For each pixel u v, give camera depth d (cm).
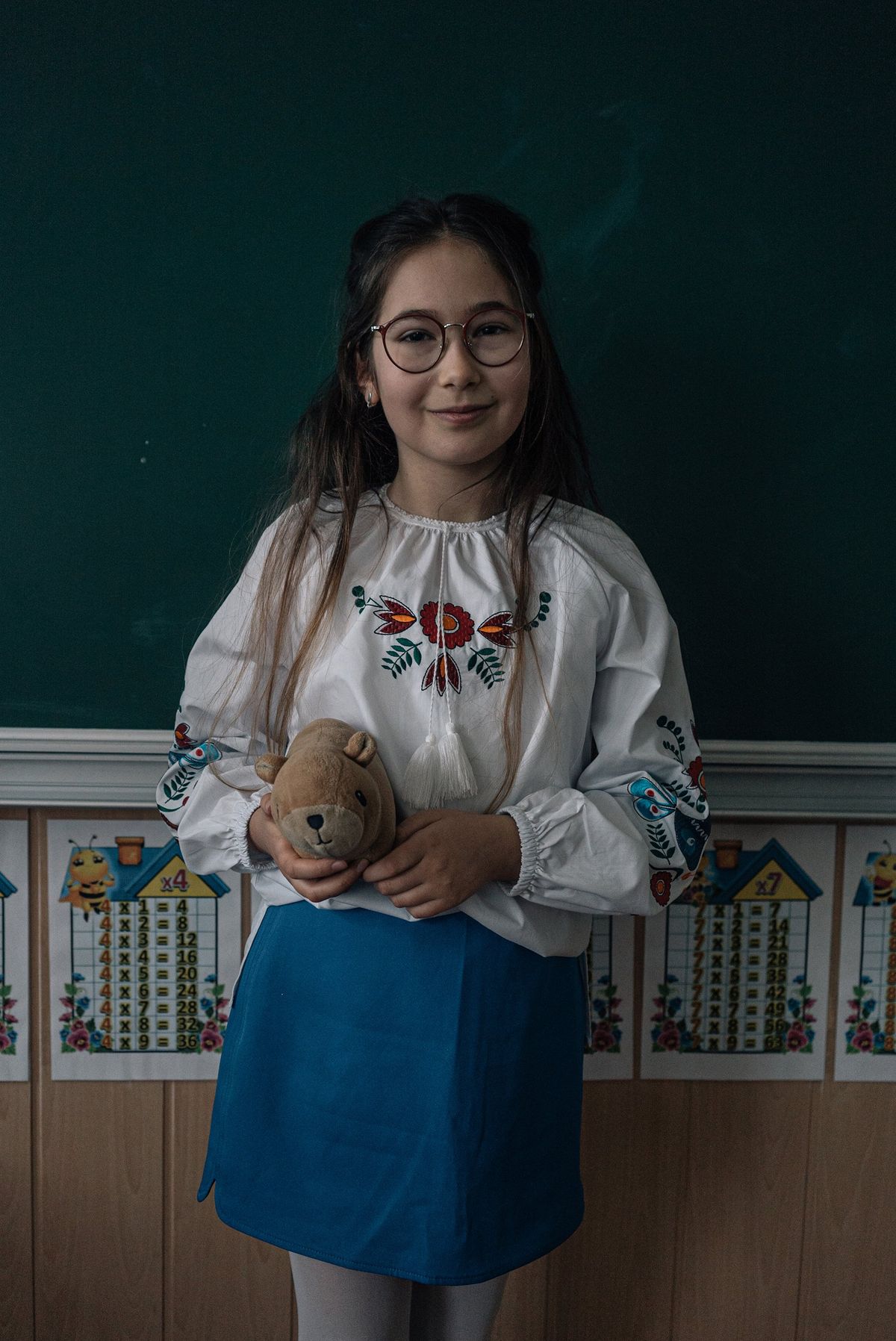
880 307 121
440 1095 90
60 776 121
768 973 130
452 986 91
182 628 122
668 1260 134
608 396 121
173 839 125
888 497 123
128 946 127
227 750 104
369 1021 91
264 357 119
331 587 97
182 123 116
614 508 123
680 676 104
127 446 120
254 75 116
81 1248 131
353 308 101
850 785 125
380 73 116
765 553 124
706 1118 132
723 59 117
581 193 118
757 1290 134
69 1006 127
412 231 95
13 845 125
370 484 109
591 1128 132
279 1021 96
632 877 93
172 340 119
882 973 130
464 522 100
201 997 128
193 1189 130
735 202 119
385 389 96
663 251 119
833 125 118
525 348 95
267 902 101
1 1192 129
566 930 98
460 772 92
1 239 116
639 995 130
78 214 117
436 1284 90
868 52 118
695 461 122
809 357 121
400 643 95
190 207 117
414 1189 90
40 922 126
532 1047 94
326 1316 98
